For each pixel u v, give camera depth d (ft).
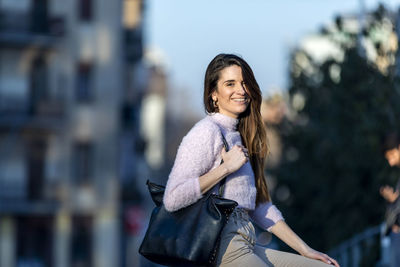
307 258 21.12
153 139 355.36
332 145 61.93
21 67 160.56
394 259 37.93
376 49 55.11
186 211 20.38
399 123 50.47
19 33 158.81
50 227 163.02
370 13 59.00
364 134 52.11
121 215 169.27
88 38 164.86
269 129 72.23
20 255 160.97
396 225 30.73
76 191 164.04
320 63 70.90
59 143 162.61
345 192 62.18
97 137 164.96
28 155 160.86
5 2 159.74
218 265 20.33
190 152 20.47
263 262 20.31
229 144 20.95
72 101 163.73
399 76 51.01
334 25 62.08
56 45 161.58
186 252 19.95
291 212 70.69
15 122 158.51
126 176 183.21
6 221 159.94
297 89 70.69
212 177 20.10
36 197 160.86
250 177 21.11
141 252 20.47
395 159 37.09
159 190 21.34
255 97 21.58
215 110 21.79
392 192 37.78
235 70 21.42
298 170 68.85
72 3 164.14
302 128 68.28
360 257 49.26
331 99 60.85
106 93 165.68
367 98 57.36
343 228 62.64
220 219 20.07
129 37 186.50
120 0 166.91
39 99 161.68
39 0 161.99
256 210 22.40
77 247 164.25
